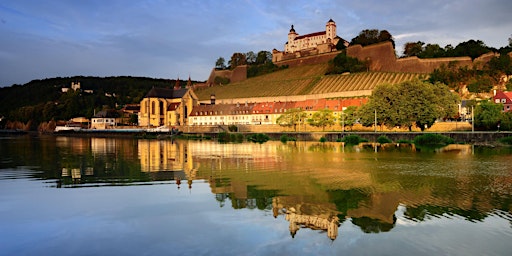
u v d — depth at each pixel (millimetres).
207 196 38531
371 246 24281
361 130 140250
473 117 109312
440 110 112812
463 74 174625
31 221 30328
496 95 137500
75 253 23938
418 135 103938
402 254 23047
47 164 65125
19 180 48531
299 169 56719
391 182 45406
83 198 38000
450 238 25500
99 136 198625
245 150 90625
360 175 50688
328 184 44594
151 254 23516
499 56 179750
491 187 41844
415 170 54500
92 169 58562
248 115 197375
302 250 23844
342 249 23891
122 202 36188
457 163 61219
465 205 33906
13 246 25125
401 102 113188
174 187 43406
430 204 34469
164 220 30281
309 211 32562
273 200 36594
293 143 114875
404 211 32219
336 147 95562
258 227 28312
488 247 23953
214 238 26109
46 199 37656
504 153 74812
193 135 169500
